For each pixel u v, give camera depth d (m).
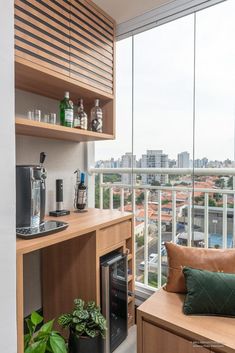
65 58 1.51
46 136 1.81
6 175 0.82
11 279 0.84
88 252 1.53
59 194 1.86
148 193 2.13
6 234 0.82
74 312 1.39
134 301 1.93
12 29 0.84
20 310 1.03
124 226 1.78
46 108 1.86
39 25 1.36
